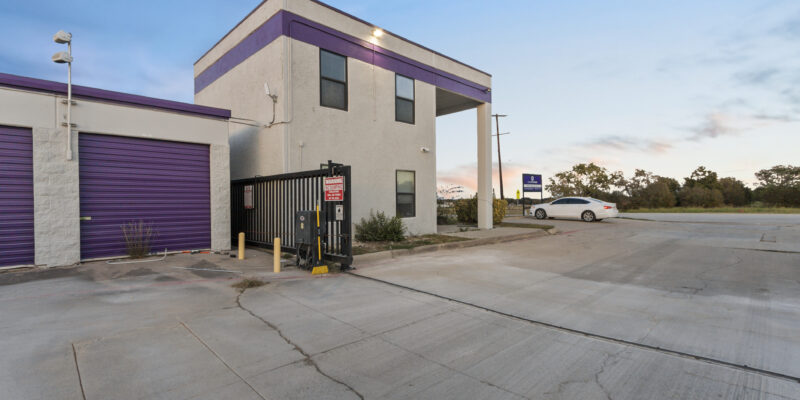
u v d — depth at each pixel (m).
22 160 7.09
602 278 7.05
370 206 11.99
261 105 10.71
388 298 5.70
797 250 10.06
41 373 3.20
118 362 3.43
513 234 13.53
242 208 11.29
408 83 13.37
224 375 3.22
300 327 4.41
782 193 46.88
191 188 9.25
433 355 3.67
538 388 3.04
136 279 6.57
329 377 3.21
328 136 10.91
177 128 8.90
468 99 16.03
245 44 11.44
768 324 4.48
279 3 10.03
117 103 8.07
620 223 19.30
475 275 7.32
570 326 4.49
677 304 5.34
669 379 3.17
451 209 19.55
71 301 5.25
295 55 10.20
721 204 49.28
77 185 7.53
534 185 27.70
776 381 3.11
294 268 7.81
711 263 8.45
